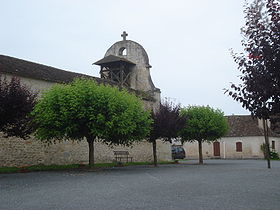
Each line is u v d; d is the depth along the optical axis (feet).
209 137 90.79
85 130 55.77
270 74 18.20
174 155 139.85
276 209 21.53
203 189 31.45
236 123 154.20
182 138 93.09
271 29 18.47
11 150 57.67
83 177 43.14
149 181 38.70
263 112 18.69
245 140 146.20
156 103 101.60
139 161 91.09
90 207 22.03
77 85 55.93
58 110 53.16
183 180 40.11
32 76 63.46
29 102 50.42
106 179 40.68
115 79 102.22
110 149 81.15
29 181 37.47
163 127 74.02
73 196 26.73
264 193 28.89
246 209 21.47
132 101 59.77
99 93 54.54
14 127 48.96
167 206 22.39
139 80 105.19
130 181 38.58
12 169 52.01
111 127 52.75
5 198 25.55
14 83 49.11
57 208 21.66
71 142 70.18
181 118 80.43
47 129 53.52
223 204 23.25
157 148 100.37
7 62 62.80
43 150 63.87
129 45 108.06
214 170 58.85
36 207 21.98
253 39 19.04
